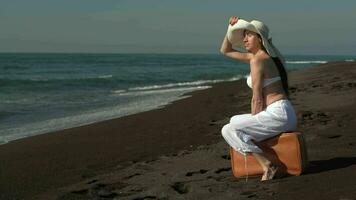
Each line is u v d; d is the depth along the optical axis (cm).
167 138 948
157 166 694
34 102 1902
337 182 490
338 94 1342
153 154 811
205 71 5447
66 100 1983
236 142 543
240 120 537
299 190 481
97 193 592
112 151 861
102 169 736
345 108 1030
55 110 1623
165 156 758
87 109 1642
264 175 537
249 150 537
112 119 1277
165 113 1345
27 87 2730
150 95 2139
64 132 1102
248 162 554
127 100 1931
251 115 537
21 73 4756
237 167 563
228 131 546
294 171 530
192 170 645
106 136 1023
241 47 565
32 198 604
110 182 637
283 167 534
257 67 527
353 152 623
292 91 1582
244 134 536
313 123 868
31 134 1141
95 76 4141
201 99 1712
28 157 845
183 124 1105
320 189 475
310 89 1580
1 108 1673
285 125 529
